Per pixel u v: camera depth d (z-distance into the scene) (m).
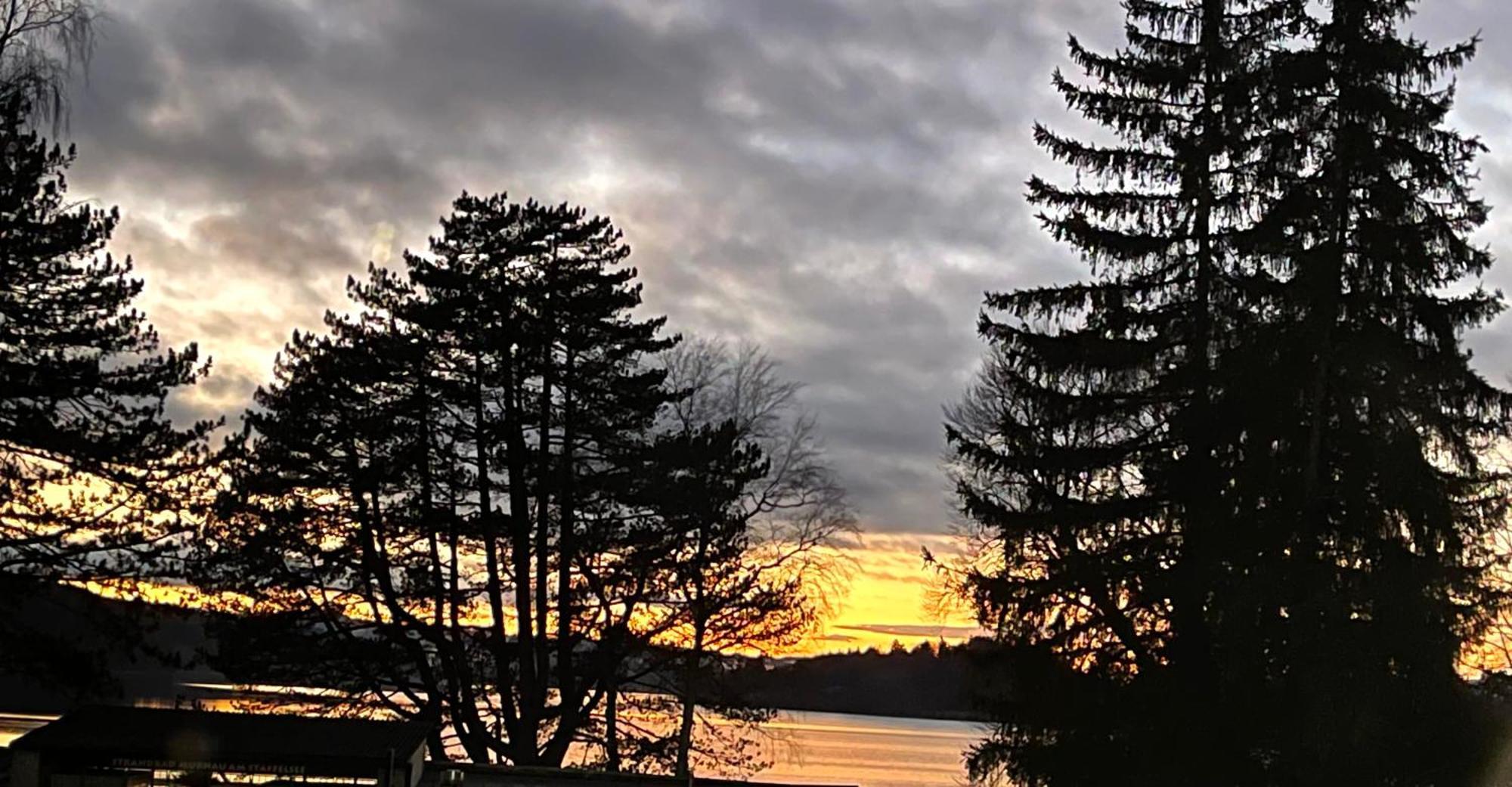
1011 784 29.47
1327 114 25.84
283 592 37.09
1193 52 27.81
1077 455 28.16
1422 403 24.84
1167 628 28.05
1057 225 28.23
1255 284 26.56
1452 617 24.66
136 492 29.02
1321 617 24.80
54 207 28.45
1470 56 25.39
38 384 27.62
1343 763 24.25
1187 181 27.55
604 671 38.25
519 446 37.38
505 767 31.08
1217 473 26.73
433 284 38.12
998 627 30.03
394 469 37.09
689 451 38.00
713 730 39.75
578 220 39.44
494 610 38.09
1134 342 27.55
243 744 27.08
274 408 37.88
